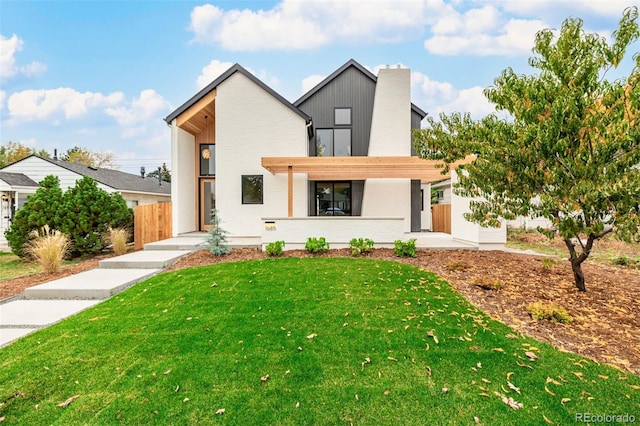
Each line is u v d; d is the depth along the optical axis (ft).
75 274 29.86
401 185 50.26
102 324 17.44
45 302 22.30
